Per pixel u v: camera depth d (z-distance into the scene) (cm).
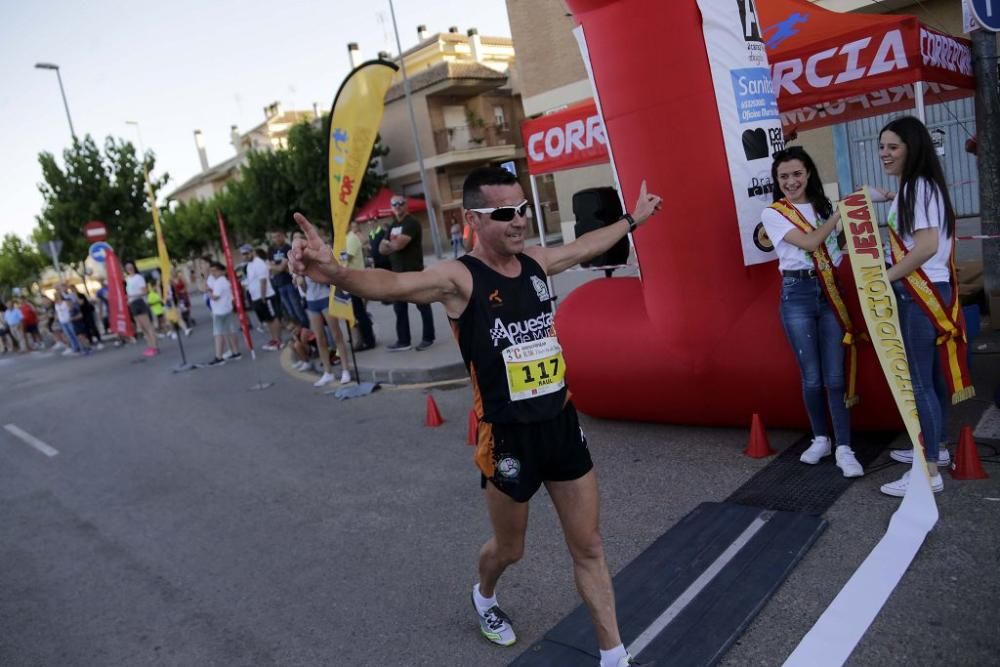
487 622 311
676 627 291
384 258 970
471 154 3153
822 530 348
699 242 459
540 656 290
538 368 250
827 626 278
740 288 458
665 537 367
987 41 602
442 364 832
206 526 510
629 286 552
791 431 484
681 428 530
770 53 584
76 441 845
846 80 545
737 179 448
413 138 3253
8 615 420
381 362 915
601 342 527
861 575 305
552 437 251
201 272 4409
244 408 860
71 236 2536
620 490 441
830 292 391
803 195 397
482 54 4097
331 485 550
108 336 2242
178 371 1226
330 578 401
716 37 440
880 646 265
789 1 613
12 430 973
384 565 405
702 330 470
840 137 1269
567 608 330
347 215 733
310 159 3042
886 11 1152
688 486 430
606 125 488
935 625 271
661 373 498
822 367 405
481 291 247
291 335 1051
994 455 393
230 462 654
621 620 302
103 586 439
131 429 857
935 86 705
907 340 358
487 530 428
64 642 380
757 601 299
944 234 351
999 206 610
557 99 1858
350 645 333
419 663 310
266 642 347
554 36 1814
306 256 219
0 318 2427
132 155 2544
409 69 4044
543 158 786
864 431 450
